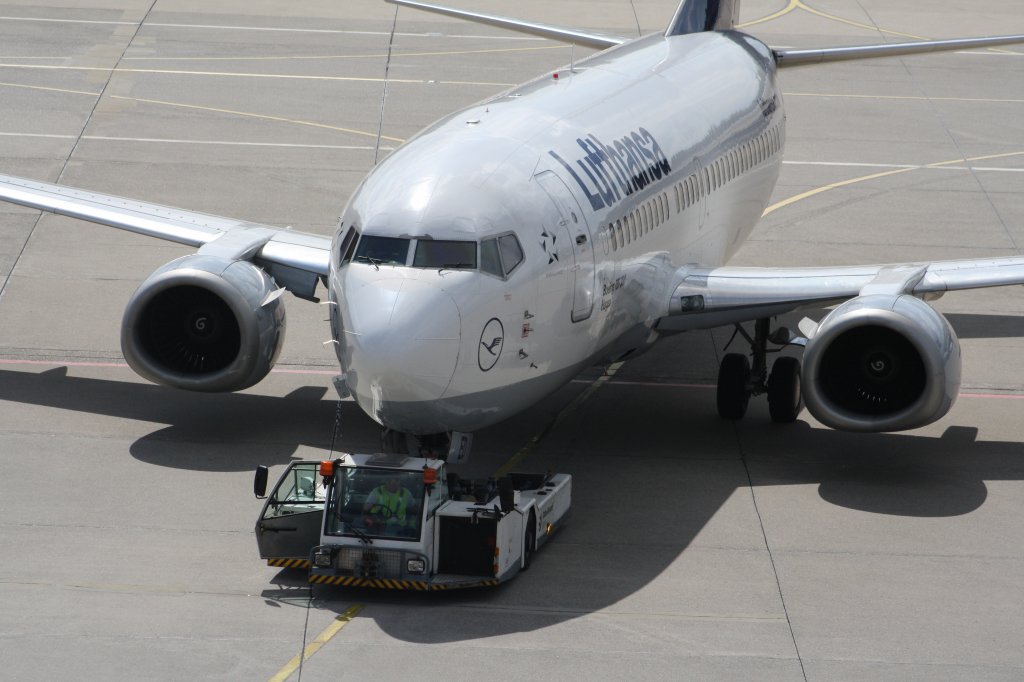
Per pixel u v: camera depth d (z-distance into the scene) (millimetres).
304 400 87875
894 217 131500
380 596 60844
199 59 178125
